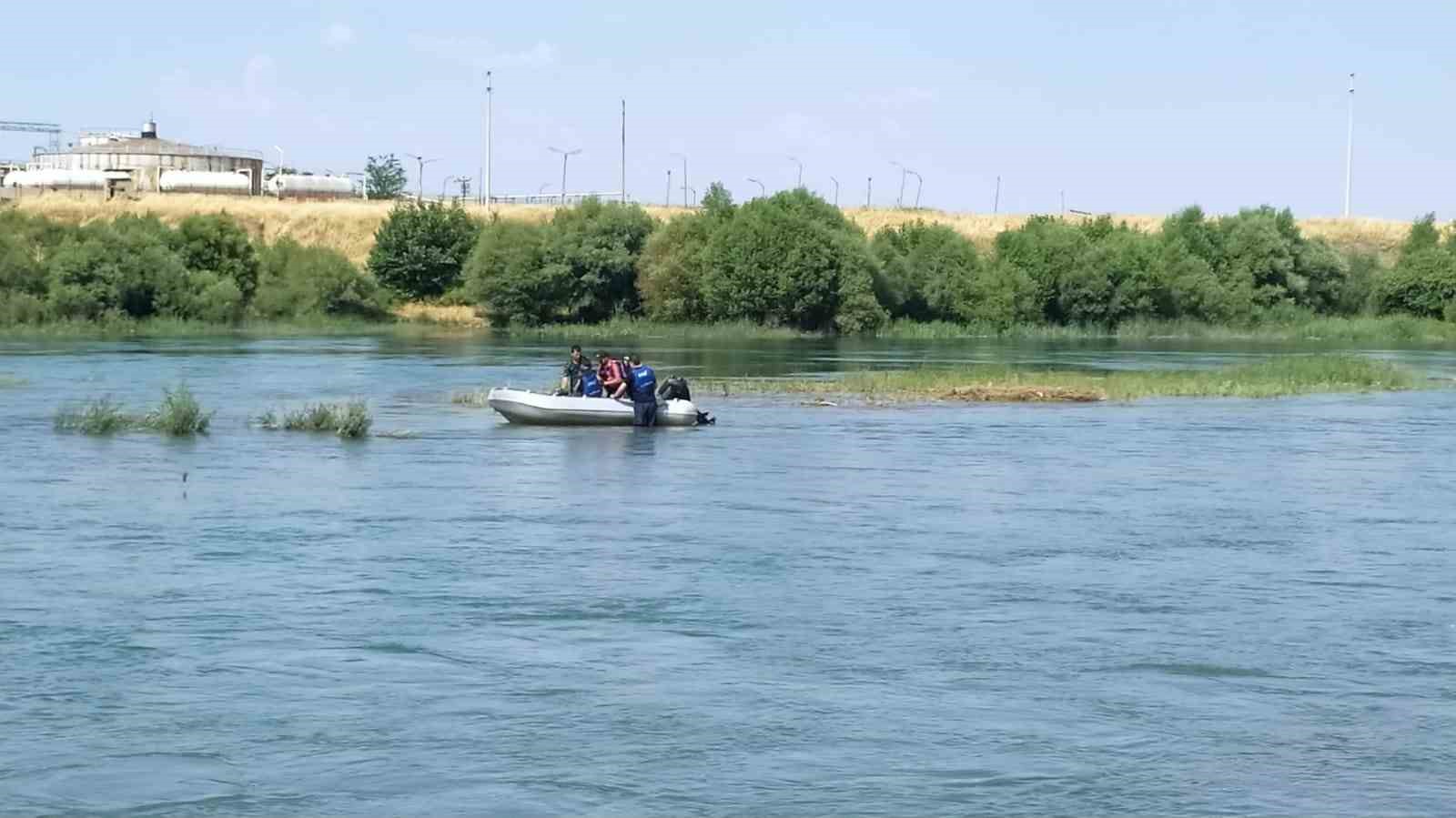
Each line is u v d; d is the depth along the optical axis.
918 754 15.28
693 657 18.67
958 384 61.84
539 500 31.08
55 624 19.92
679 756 15.18
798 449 41.19
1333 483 34.72
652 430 45.97
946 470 36.78
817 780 14.58
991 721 16.33
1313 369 67.75
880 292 119.62
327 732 15.80
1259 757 15.30
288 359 76.38
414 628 19.92
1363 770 14.98
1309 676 18.08
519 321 117.88
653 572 23.62
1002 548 26.05
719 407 54.25
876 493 32.53
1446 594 22.50
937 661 18.56
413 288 127.62
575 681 17.64
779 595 22.05
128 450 38.84
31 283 105.88
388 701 16.84
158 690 17.16
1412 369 79.25
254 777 14.55
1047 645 19.34
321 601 21.38
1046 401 57.75
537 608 21.09
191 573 23.19
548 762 15.00
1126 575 23.75
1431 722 16.42
